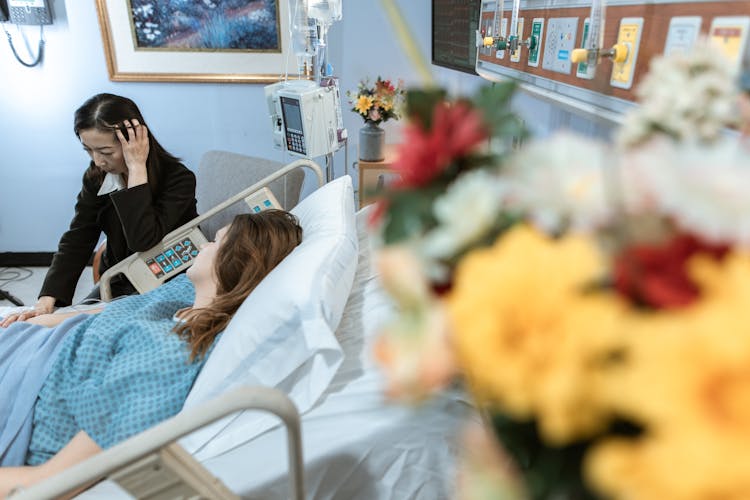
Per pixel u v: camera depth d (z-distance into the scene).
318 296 1.09
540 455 0.32
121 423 1.15
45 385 1.29
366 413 0.99
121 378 1.18
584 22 0.99
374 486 0.96
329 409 1.03
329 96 2.28
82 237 2.08
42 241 3.28
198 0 2.77
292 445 0.73
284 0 2.78
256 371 1.11
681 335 0.25
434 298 0.35
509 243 0.31
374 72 2.89
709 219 0.28
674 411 0.24
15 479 1.10
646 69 0.80
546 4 1.16
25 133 3.02
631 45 0.84
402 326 0.35
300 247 1.35
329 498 0.97
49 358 1.34
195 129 3.07
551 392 0.26
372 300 1.28
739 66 0.62
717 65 0.47
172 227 1.95
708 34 0.68
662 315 0.28
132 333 1.30
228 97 3.00
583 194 0.32
